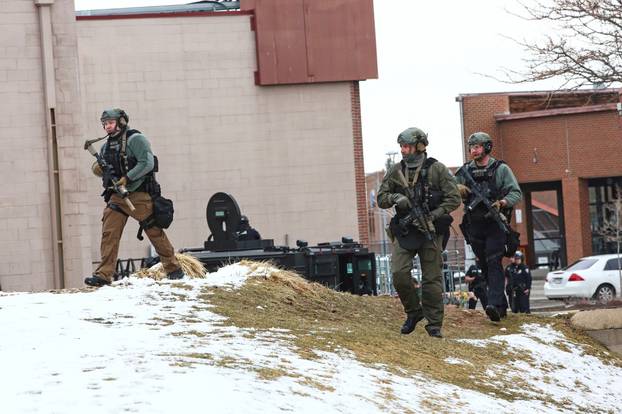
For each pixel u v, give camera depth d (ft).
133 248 231.09
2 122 174.60
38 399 45.44
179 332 64.59
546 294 238.07
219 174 239.30
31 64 175.73
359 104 244.42
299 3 241.76
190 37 238.68
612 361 91.56
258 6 240.73
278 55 240.73
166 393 46.65
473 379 70.38
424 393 59.72
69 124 176.04
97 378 49.42
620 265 232.32
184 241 237.86
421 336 81.51
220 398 46.62
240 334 66.33
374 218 394.52
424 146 80.43
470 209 91.86
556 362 85.40
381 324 89.51
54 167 175.42
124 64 236.22
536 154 355.97
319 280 124.36
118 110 86.33
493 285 93.15
